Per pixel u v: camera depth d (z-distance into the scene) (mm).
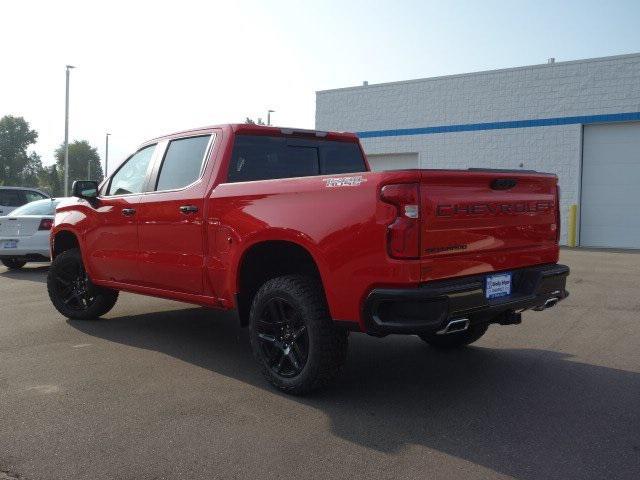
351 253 3820
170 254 5301
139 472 3117
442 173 3725
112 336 6070
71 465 3193
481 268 4043
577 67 17703
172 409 4012
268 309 4426
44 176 98312
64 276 6863
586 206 17859
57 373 4805
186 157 5406
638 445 3439
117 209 5906
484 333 5609
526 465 3195
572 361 5176
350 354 5445
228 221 4680
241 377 4730
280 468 3166
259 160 5234
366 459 3270
